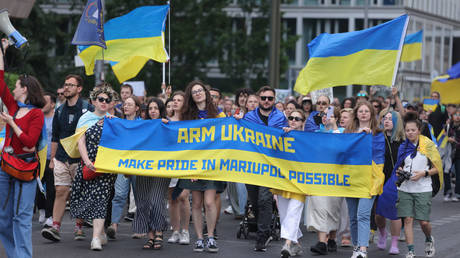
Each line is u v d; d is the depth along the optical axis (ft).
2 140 37.37
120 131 38.47
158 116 40.91
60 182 40.11
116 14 148.56
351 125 38.47
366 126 37.76
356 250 36.47
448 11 255.09
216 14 175.63
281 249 39.58
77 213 38.11
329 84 47.83
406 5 225.35
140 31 55.98
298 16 234.38
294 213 36.73
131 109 43.45
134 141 38.29
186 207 40.86
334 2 232.32
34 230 45.03
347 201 38.19
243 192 50.29
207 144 37.91
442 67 253.24
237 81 202.49
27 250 31.91
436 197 72.08
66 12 193.47
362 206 36.65
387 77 47.03
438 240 44.68
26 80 32.19
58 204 40.34
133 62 59.00
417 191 38.09
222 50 186.09
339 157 36.99
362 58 47.32
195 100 39.09
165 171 37.76
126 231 45.50
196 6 170.09
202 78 182.80
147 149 38.22
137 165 37.99
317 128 52.65
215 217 38.47
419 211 37.99
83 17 48.08
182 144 38.17
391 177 38.99
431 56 243.40
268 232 40.19
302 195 37.29
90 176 37.76
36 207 56.70
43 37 145.07
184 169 37.78
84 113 39.68
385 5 226.99
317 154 37.19
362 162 36.76
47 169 44.50
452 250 40.96
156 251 38.27
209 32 182.80
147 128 38.45
